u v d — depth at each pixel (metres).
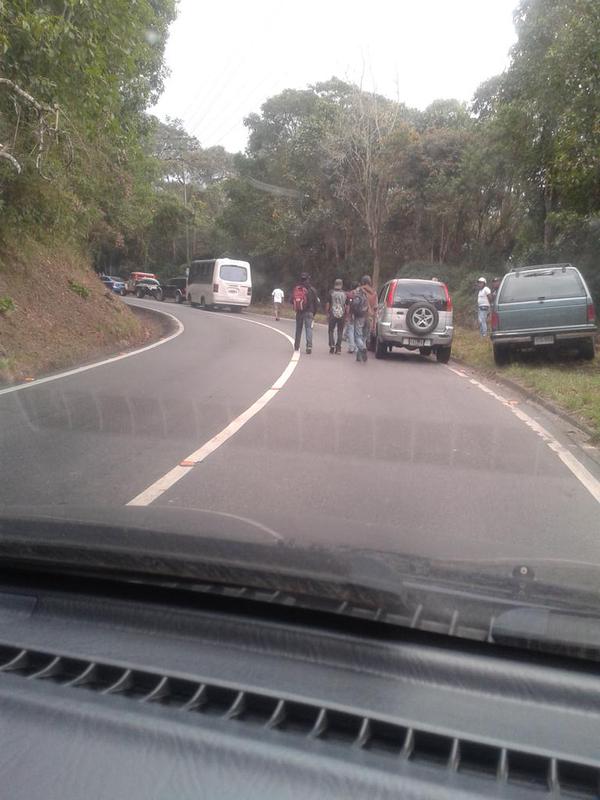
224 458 8.52
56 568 3.58
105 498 6.91
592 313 16.06
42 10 12.72
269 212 48.47
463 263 35.06
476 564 3.91
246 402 11.91
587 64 17.16
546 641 3.02
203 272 40.91
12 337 16.47
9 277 19.44
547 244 25.08
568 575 3.80
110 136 19.06
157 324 28.22
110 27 13.95
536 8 21.44
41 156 14.80
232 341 22.48
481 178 31.02
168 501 6.86
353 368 16.83
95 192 22.55
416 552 4.09
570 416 11.27
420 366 18.20
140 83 21.80
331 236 43.59
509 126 22.59
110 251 53.72
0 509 4.59
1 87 13.39
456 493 7.37
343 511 6.63
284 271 51.16
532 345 16.30
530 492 7.50
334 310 19.78
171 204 40.75
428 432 10.09
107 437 9.48
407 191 35.88
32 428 9.95
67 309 20.39
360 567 3.47
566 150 17.84
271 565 3.43
